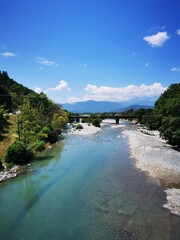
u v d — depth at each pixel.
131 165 44.91
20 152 47.06
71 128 113.62
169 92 113.75
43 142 63.47
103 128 120.56
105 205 28.45
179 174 38.66
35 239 22.27
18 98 109.56
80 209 27.70
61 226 24.25
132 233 22.55
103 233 22.70
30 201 30.41
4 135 63.06
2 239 22.47
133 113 179.62
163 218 24.97
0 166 43.44
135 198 30.02
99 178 38.09
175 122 60.81
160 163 45.12
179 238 21.56
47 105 98.12
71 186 35.09
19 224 24.92
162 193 31.27
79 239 21.95
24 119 63.53
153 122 107.38
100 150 60.44
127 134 92.75
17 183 37.19
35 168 44.81
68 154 56.25
